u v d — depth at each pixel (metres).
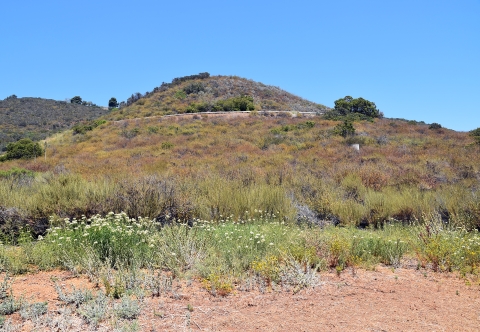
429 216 9.17
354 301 4.43
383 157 21.44
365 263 5.88
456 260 5.93
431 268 5.92
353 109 47.38
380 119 44.34
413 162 19.98
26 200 7.95
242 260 5.41
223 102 50.66
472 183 14.09
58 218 7.41
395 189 12.50
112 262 5.37
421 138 30.84
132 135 35.22
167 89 61.81
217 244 6.03
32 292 4.39
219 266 5.09
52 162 24.06
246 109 50.41
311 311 4.10
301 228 8.62
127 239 5.65
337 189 11.93
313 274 5.05
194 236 6.04
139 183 9.24
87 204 7.89
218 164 19.80
